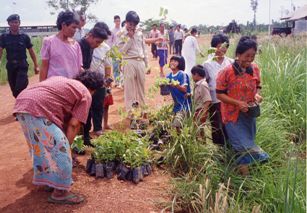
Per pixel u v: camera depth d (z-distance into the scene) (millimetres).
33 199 4262
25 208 4070
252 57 4473
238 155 4797
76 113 4000
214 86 5410
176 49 19469
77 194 4371
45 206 4102
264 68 8180
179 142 5141
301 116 6988
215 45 5418
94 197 4344
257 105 4555
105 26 5723
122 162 4852
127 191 4535
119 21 11039
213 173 4719
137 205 4219
